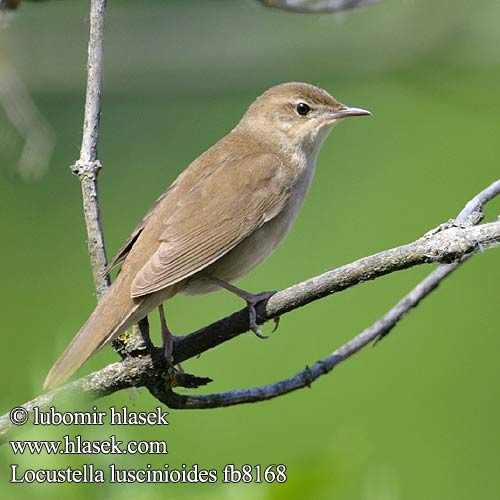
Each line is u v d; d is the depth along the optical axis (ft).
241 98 47.83
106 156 44.19
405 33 46.91
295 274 39.55
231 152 27.71
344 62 48.01
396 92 46.65
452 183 41.52
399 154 42.83
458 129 44.32
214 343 21.80
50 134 34.73
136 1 46.91
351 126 43.65
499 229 19.71
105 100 46.24
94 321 21.90
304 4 32.58
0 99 33.83
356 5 29.40
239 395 21.72
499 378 36.42
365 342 23.06
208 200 25.70
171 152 45.32
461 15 46.32
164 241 24.76
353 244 39.99
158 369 21.39
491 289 38.04
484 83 46.21
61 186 42.11
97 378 21.15
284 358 36.81
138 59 46.88
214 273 25.81
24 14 44.16
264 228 26.55
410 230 39.86
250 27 47.29
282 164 27.99
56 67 45.32
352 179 41.96
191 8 47.19
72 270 40.16
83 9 45.27
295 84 29.99
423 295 23.35
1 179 40.68
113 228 41.96
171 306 38.58
